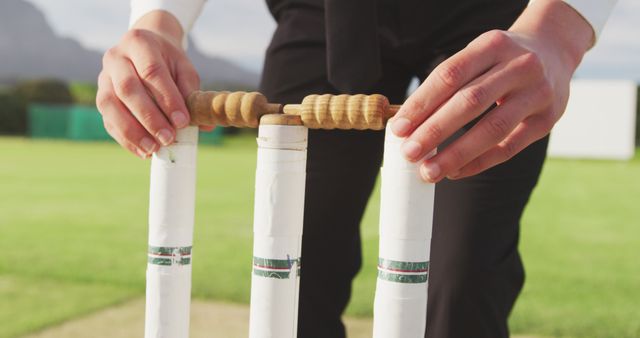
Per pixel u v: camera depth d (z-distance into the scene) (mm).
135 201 7992
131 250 4609
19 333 2625
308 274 1525
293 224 1022
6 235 5254
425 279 975
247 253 4449
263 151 1021
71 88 37094
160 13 1360
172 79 1142
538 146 1330
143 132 1107
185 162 1092
